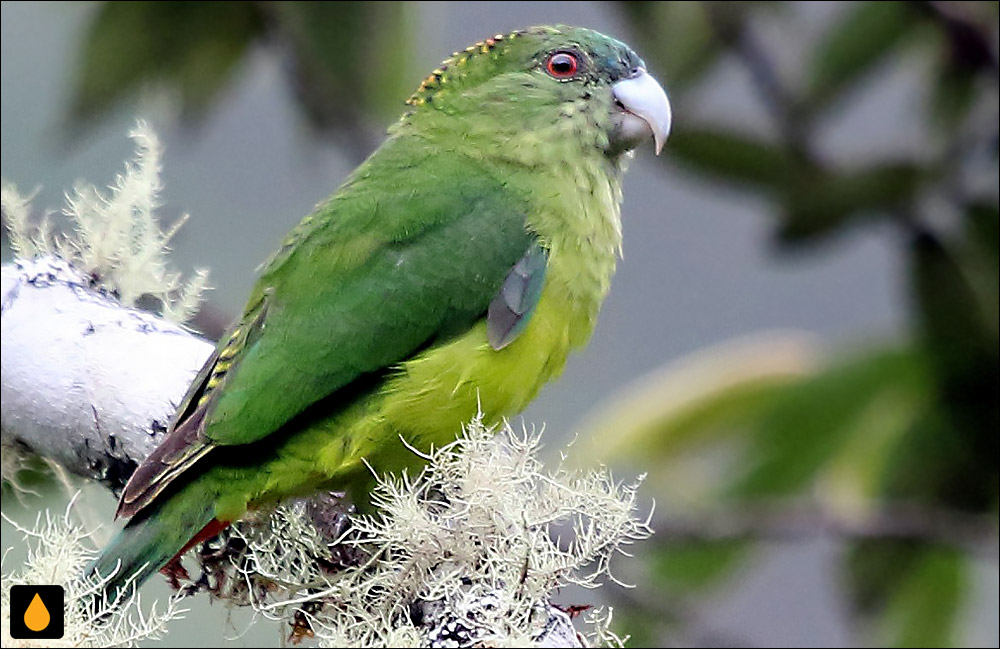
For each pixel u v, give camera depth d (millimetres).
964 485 10766
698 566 10617
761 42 11273
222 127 13297
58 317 7109
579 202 8750
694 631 10422
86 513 7570
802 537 10703
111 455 7176
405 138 8984
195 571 8133
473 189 8453
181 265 12773
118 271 7512
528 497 6469
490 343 7957
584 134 8977
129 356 7211
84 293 7277
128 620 6355
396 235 8078
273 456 7480
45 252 7355
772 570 12883
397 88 11242
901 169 10820
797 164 11047
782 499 10750
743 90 12438
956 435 10695
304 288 7922
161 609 9656
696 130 11031
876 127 13141
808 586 12875
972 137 11102
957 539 10695
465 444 6566
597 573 6371
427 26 11828
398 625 6355
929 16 11133
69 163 12109
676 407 10664
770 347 10945
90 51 10852
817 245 11203
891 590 10859
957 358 10695
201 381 7324
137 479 6926
